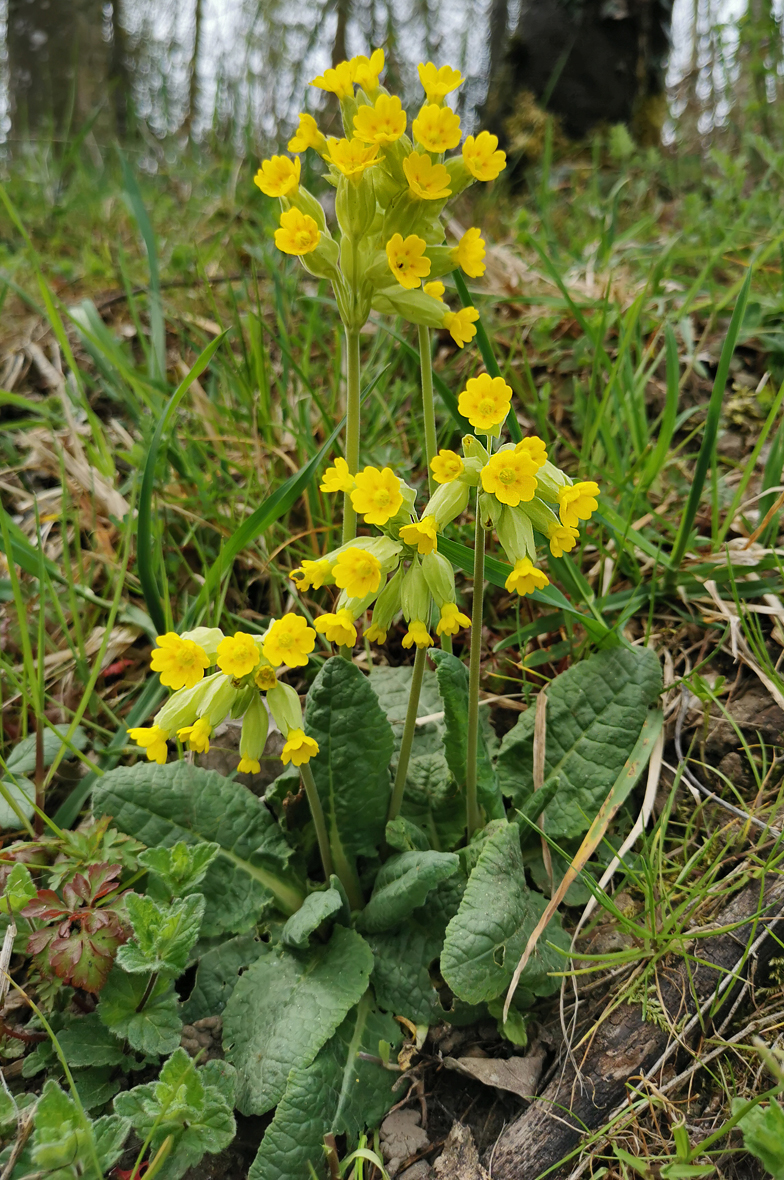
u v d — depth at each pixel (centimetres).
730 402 49
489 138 30
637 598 41
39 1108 26
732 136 92
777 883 31
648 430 47
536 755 36
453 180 30
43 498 49
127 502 47
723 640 39
